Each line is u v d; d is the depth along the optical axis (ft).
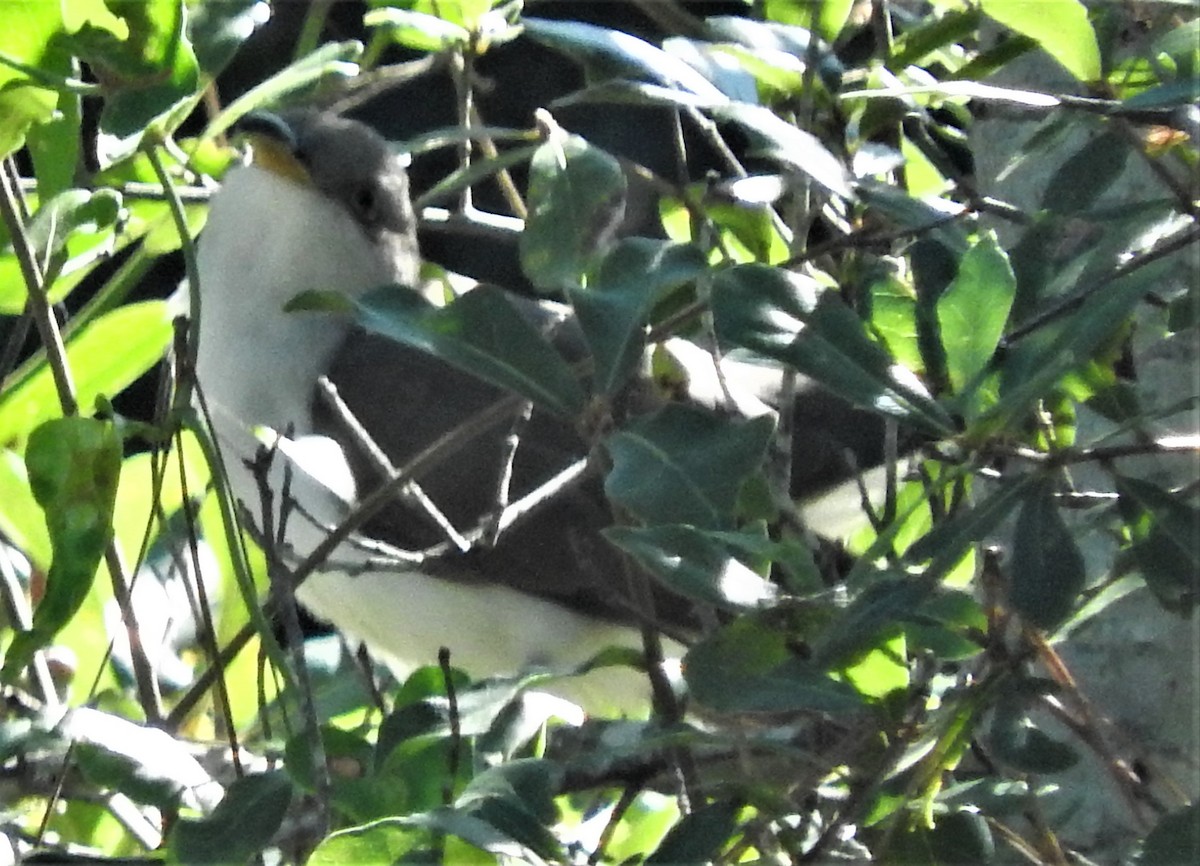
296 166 19.08
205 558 15.93
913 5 17.24
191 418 10.22
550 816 9.32
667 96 10.48
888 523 10.61
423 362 19.25
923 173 15.40
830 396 17.94
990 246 8.48
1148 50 10.34
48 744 9.86
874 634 8.04
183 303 16.80
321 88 14.92
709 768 11.31
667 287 10.23
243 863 9.35
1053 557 7.98
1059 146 12.67
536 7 26.73
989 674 8.66
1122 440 10.55
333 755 11.02
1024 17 9.84
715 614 10.58
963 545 7.91
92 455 9.98
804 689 8.73
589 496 17.88
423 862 8.83
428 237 27.09
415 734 10.46
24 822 14.61
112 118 10.23
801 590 8.70
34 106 11.14
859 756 9.52
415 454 18.86
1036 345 8.43
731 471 8.64
